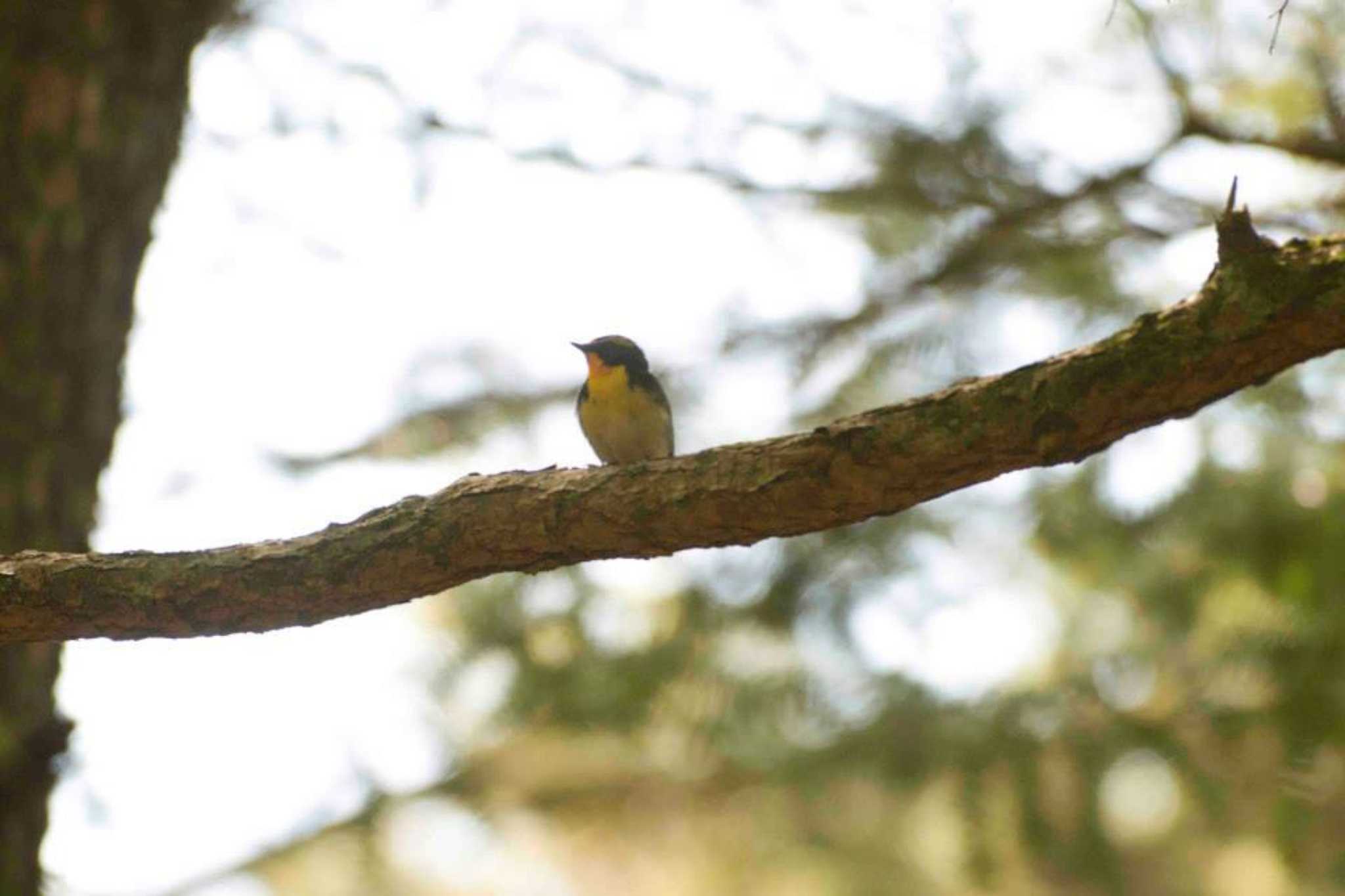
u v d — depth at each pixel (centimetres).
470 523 558
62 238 817
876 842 1405
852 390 1211
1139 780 1198
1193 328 445
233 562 581
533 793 1500
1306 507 1078
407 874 1554
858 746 1188
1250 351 439
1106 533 1164
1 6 823
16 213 805
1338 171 1028
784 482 513
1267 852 1162
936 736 1166
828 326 1207
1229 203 434
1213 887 1264
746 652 1249
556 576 1287
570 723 1277
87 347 824
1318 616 1072
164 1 866
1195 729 1123
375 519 575
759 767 1274
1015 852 1134
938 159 1126
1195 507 1116
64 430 809
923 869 1391
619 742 1370
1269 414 1120
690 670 1248
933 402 490
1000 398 477
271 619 589
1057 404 468
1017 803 1132
